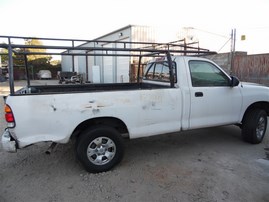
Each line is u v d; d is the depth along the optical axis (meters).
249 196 2.86
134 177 3.33
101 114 3.30
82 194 2.92
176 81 3.89
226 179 3.26
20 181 3.24
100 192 2.96
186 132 5.54
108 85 5.19
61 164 3.79
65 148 4.48
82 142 3.31
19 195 2.90
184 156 4.09
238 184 3.13
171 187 3.06
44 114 3.03
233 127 6.03
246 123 4.63
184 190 2.99
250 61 10.76
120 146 3.53
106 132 3.40
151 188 3.04
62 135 3.16
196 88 3.99
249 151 4.32
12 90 2.93
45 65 31.08
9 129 2.98
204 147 4.54
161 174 3.42
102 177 3.34
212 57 12.34
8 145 3.02
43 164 3.79
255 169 3.57
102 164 3.45
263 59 10.27
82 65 23.75
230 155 4.13
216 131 5.64
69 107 3.13
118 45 15.51
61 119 3.11
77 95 3.15
